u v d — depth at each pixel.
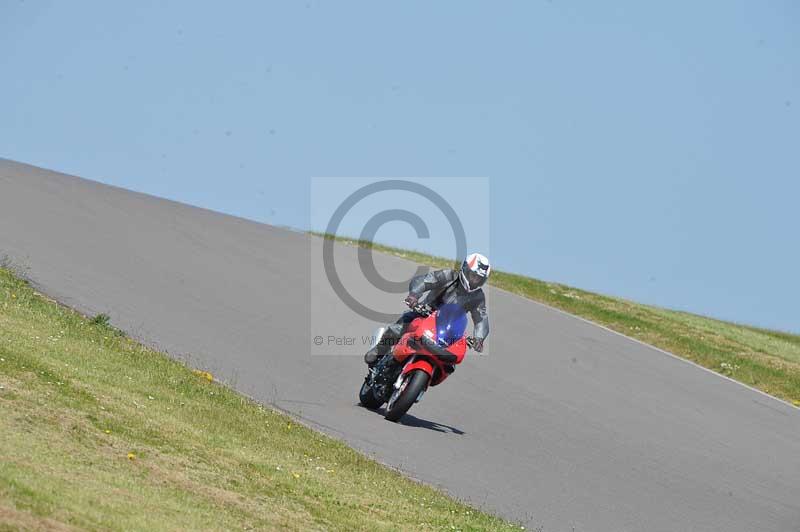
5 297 45.34
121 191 100.12
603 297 96.81
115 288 59.12
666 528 38.75
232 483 29.84
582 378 63.47
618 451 49.03
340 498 32.16
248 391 45.25
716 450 52.88
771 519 42.84
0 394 30.05
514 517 36.28
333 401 47.66
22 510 21.92
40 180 93.56
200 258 74.88
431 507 34.25
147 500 25.56
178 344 50.25
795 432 60.09
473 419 50.22
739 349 83.31
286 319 62.62
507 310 81.31
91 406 32.06
